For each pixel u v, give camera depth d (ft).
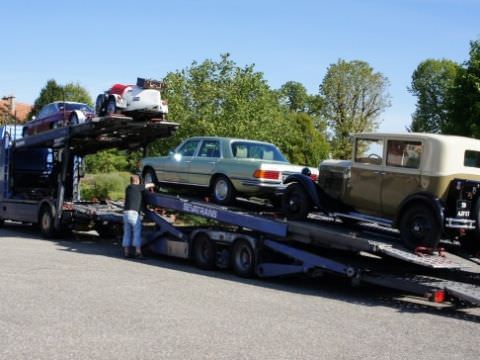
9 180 59.93
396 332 24.23
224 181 40.52
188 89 76.59
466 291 28.58
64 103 55.06
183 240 42.32
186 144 44.83
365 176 33.40
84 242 51.98
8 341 20.81
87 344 20.67
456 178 29.89
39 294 28.50
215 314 25.85
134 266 39.14
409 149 31.32
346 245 32.01
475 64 95.96
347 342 22.22
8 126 61.98
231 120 73.15
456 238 31.09
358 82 164.45
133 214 43.70
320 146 140.56
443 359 20.62
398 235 34.81
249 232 39.06
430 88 170.09
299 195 36.14
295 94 203.21
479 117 94.84
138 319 24.39
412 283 29.96
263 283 35.65
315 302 29.94
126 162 107.65
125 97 46.03
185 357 19.52
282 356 20.03
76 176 59.67
